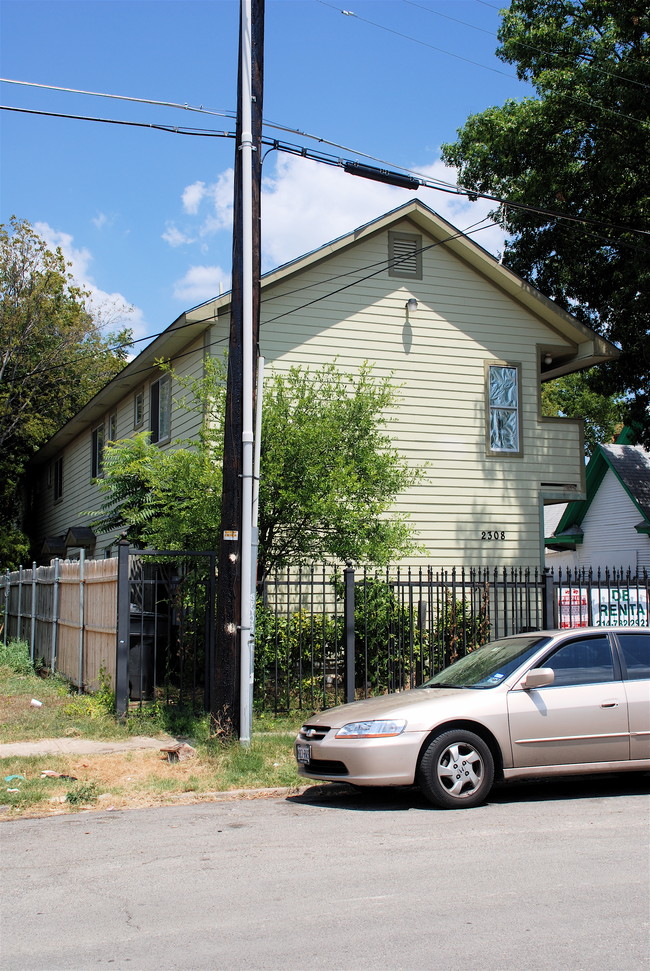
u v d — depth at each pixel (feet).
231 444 33.22
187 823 23.91
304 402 42.83
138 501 51.34
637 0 62.28
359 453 43.73
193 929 15.67
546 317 63.10
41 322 114.93
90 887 18.22
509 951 14.43
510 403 61.87
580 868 18.93
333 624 44.21
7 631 70.49
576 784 29.43
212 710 33.01
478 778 25.41
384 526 43.52
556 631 28.43
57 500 106.01
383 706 26.27
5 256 114.52
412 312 59.36
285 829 23.02
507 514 60.75
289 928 15.62
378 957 14.26
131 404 73.82
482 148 73.97
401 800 26.71
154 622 40.42
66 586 50.11
